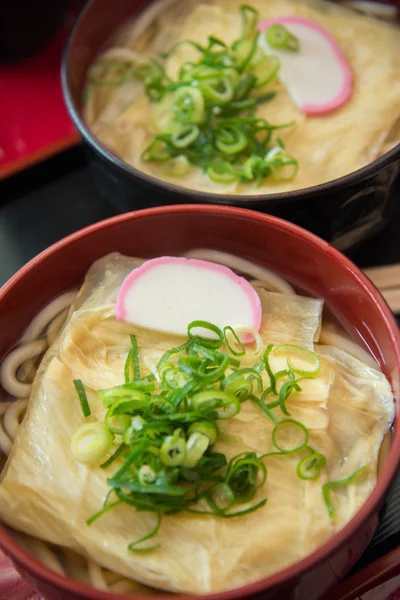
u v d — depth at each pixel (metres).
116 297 0.41
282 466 0.36
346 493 0.36
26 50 0.58
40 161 0.51
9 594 0.38
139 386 0.36
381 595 0.38
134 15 0.55
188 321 0.40
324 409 0.37
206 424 0.35
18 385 0.39
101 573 0.35
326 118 0.49
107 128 0.50
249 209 0.42
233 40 0.52
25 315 0.41
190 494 0.35
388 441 0.37
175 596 0.35
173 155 0.48
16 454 0.37
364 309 0.40
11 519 0.35
